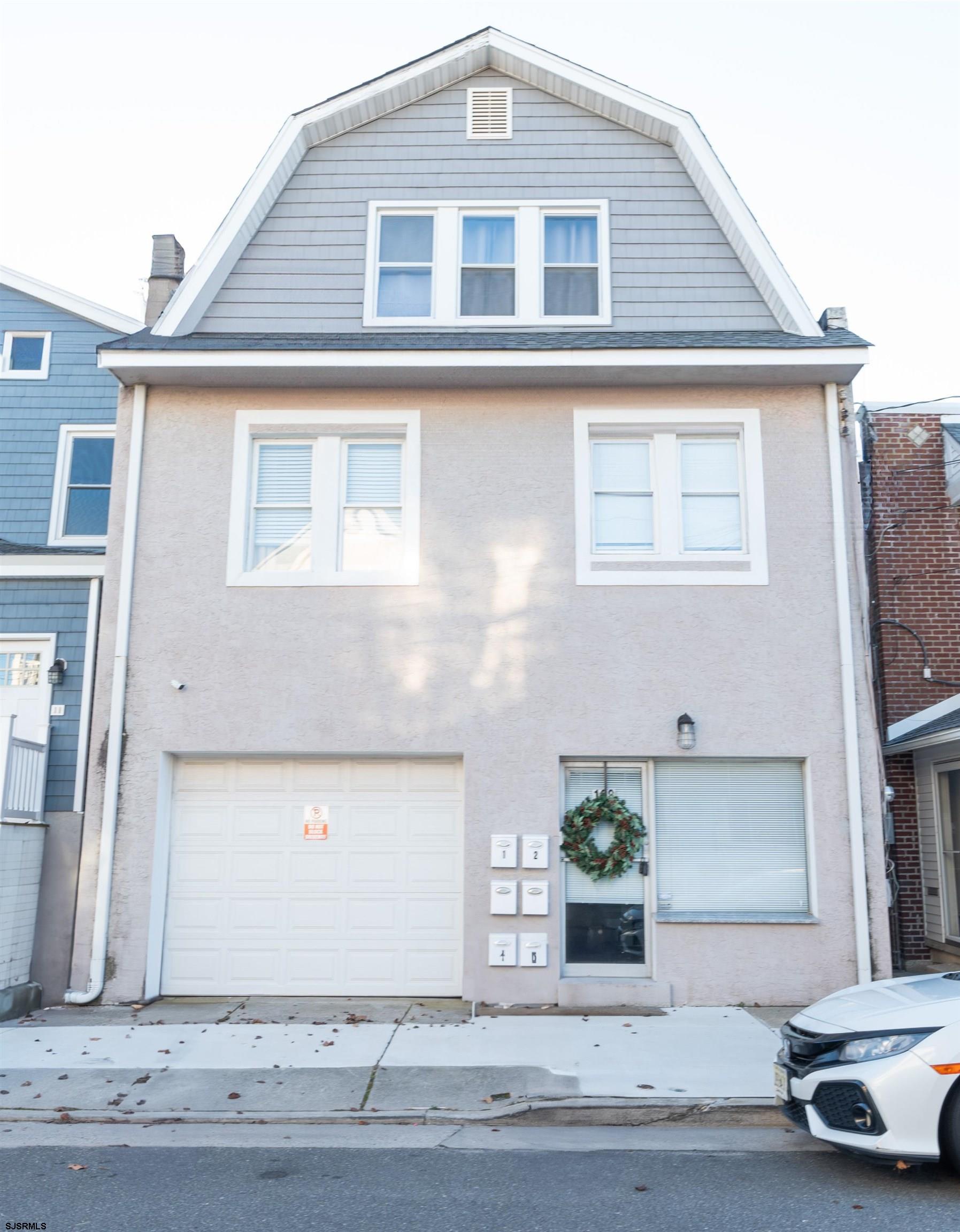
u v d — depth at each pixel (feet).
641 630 34.71
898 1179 18.93
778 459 35.76
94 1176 19.19
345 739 34.35
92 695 40.75
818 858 33.42
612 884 33.99
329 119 39.29
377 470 36.55
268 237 38.93
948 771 38.70
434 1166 19.84
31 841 33.53
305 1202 17.83
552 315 38.81
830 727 34.19
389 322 38.27
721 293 38.42
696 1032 29.12
